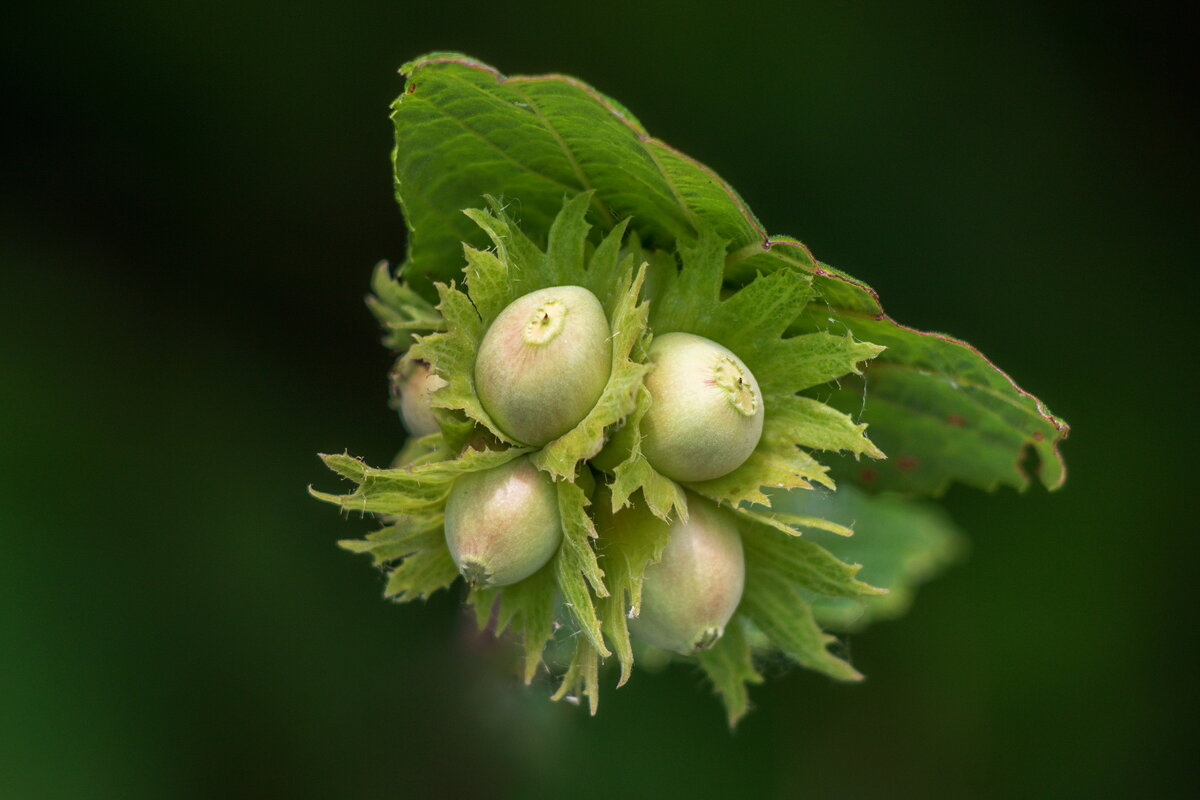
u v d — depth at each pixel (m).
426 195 0.36
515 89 0.34
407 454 0.38
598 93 0.34
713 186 0.34
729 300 0.35
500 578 0.35
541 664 0.38
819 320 0.36
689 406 0.35
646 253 0.36
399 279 0.39
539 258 0.35
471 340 0.35
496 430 0.35
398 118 0.35
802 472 0.35
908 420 0.38
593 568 0.34
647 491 0.35
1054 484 0.38
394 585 0.36
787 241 0.35
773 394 0.36
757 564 0.37
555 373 0.35
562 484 0.35
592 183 0.36
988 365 0.36
